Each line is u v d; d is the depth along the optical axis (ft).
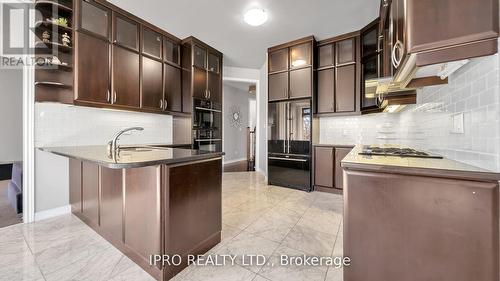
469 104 3.59
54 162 8.30
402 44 3.72
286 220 8.02
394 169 3.37
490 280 2.83
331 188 11.55
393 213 3.39
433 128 5.32
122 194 5.63
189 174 5.32
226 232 7.06
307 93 11.91
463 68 3.80
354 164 3.69
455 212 3.00
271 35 11.66
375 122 11.34
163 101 11.17
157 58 10.84
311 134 11.84
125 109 9.44
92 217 7.06
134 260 5.38
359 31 10.98
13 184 9.05
